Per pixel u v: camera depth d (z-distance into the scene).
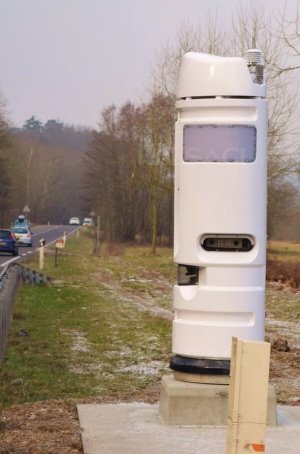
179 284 9.71
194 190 9.38
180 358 9.55
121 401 11.23
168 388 9.34
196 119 9.38
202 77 9.33
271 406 9.42
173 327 9.74
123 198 83.62
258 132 9.34
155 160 53.12
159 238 78.62
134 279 40.56
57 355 16.36
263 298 9.53
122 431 9.05
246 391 6.52
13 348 16.95
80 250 68.31
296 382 13.53
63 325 21.39
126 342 18.69
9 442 8.72
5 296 16.75
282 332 21.66
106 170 86.44
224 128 9.30
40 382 13.35
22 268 32.56
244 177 9.30
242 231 9.33
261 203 9.42
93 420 9.59
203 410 9.28
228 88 9.27
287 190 44.66
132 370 14.92
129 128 79.88
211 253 9.41
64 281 36.69
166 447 8.40
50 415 10.10
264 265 9.55
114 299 30.09
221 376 9.36
